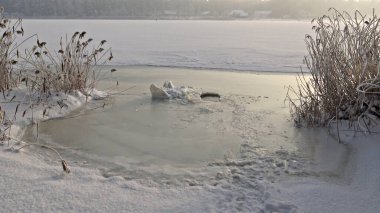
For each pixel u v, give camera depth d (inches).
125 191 106.3
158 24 1353.3
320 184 111.3
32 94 198.1
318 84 173.2
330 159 132.6
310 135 157.6
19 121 165.5
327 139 152.2
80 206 97.6
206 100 219.9
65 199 100.4
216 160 132.3
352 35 167.0
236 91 243.4
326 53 171.8
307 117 171.8
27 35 686.5
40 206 96.7
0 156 125.2
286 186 110.1
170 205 99.3
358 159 129.6
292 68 350.6
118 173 120.7
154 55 438.0
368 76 156.7
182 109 198.2
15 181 108.4
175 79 286.7
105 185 109.4
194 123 174.6
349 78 163.0
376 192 106.0
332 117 165.9
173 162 130.8
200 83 270.7
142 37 705.0
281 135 157.9
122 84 262.4
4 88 201.8
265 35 773.9
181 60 399.2
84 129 165.0
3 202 97.6
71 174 115.7
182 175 119.5
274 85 265.3
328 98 168.9
